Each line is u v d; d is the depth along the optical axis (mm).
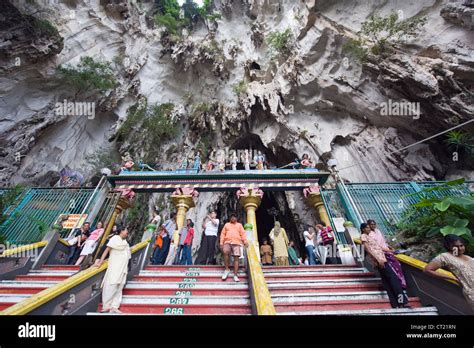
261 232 21703
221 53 19125
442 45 10492
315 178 9266
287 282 4648
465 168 10977
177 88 19953
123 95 17594
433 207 5430
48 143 14320
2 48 11312
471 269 2723
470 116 9898
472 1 9672
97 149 16859
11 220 7355
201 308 3695
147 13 19953
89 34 16484
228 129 18906
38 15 13633
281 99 16641
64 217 7562
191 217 17234
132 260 5094
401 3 11922
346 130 14680
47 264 5969
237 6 19922
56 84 14242
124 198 9023
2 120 12266
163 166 17953
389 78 11711
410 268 4188
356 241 5715
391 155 12516
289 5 16969
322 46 14266
